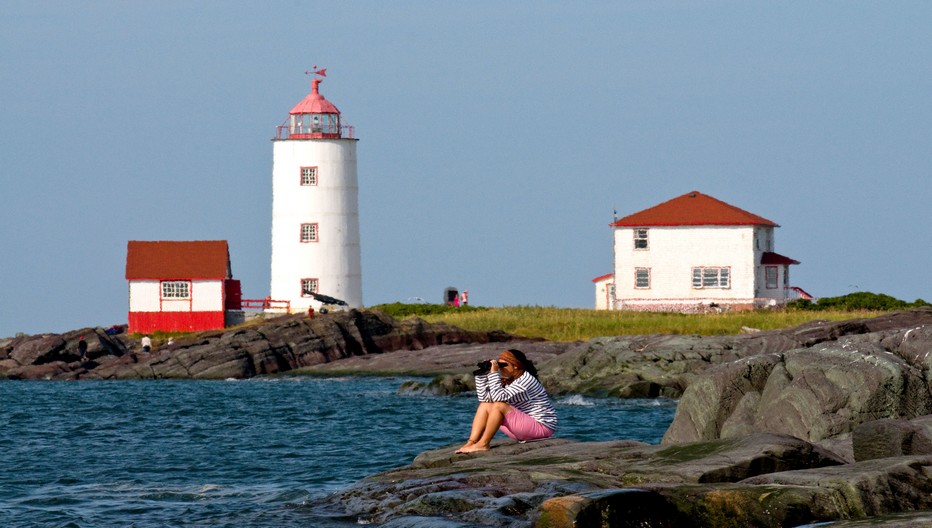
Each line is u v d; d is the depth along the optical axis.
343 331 144.62
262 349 140.12
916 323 108.06
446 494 38.66
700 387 56.62
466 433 73.81
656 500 35.09
